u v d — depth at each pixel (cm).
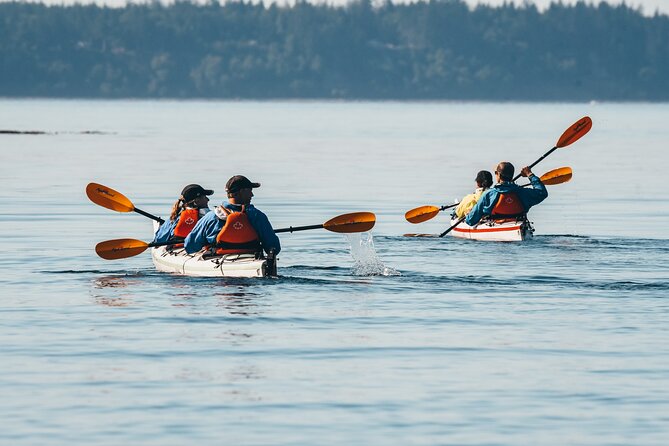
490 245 4112
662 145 13362
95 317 2648
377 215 5422
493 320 2639
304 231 4609
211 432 1792
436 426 1827
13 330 2500
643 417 1875
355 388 2033
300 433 1791
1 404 1927
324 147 12544
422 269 3456
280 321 2608
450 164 9575
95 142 13150
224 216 3209
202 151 11419
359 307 2792
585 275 3334
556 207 5969
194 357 2253
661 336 2470
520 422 1848
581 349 2338
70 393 1992
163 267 3422
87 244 4166
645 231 4772
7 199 6119
